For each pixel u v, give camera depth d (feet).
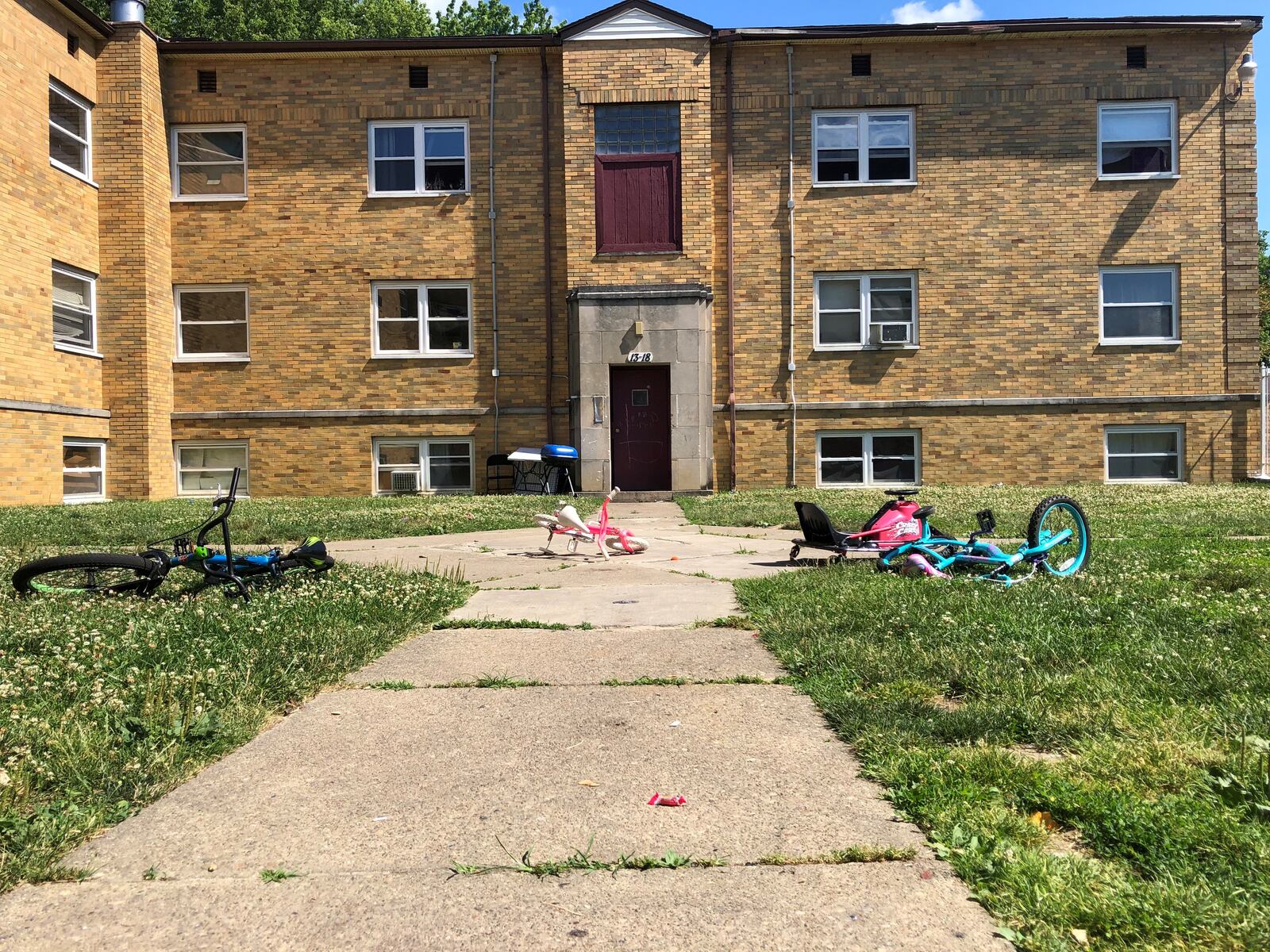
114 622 18.89
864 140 61.26
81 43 55.88
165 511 45.37
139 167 57.57
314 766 11.79
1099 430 60.90
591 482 59.00
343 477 61.87
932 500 47.42
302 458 61.77
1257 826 9.00
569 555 32.58
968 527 35.04
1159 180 60.70
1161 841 8.77
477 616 21.56
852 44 60.75
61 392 53.72
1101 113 61.05
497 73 61.46
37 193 51.52
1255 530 34.24
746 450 61.46
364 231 61.57
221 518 22.70
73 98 55.83
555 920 7.99
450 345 62.28
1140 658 15.07
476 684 15.57
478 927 7.91
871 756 11.47
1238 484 59.16
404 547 35.24
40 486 51.52
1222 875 8.17
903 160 61.46
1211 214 60.75
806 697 14.52
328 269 61.57
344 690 15.35
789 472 61.41
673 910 8.11
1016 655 15.35
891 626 17.92
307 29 136.77
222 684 14.57
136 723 12.44
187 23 129.49
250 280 61.57
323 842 9.60
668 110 60.08
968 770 10.69
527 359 61.72
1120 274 61.21
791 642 17.44
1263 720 11.95
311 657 16.26
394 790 10.96
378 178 62.03
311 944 7.69
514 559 31.73
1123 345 60.85
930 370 61.26
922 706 13.16
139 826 10.04
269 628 18.26
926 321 61.16
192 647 16.71
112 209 57.62
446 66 61.46
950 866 8.77
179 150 61.52
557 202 61.72
